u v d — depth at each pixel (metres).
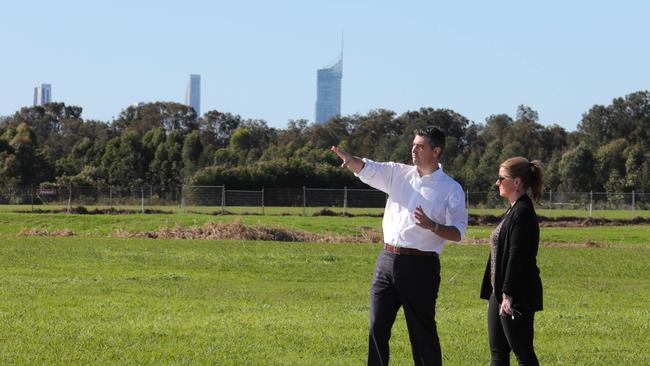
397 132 124.69
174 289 19.44
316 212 60.84
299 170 83.62
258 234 39.88
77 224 46.03
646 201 74.50
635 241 44.75
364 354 12.15
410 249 9.62
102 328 13.64
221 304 17.06
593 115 121.25
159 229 42.94
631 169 96.50
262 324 14.45
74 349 11.89
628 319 16.12
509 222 9.44
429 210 9.66
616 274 26.81
